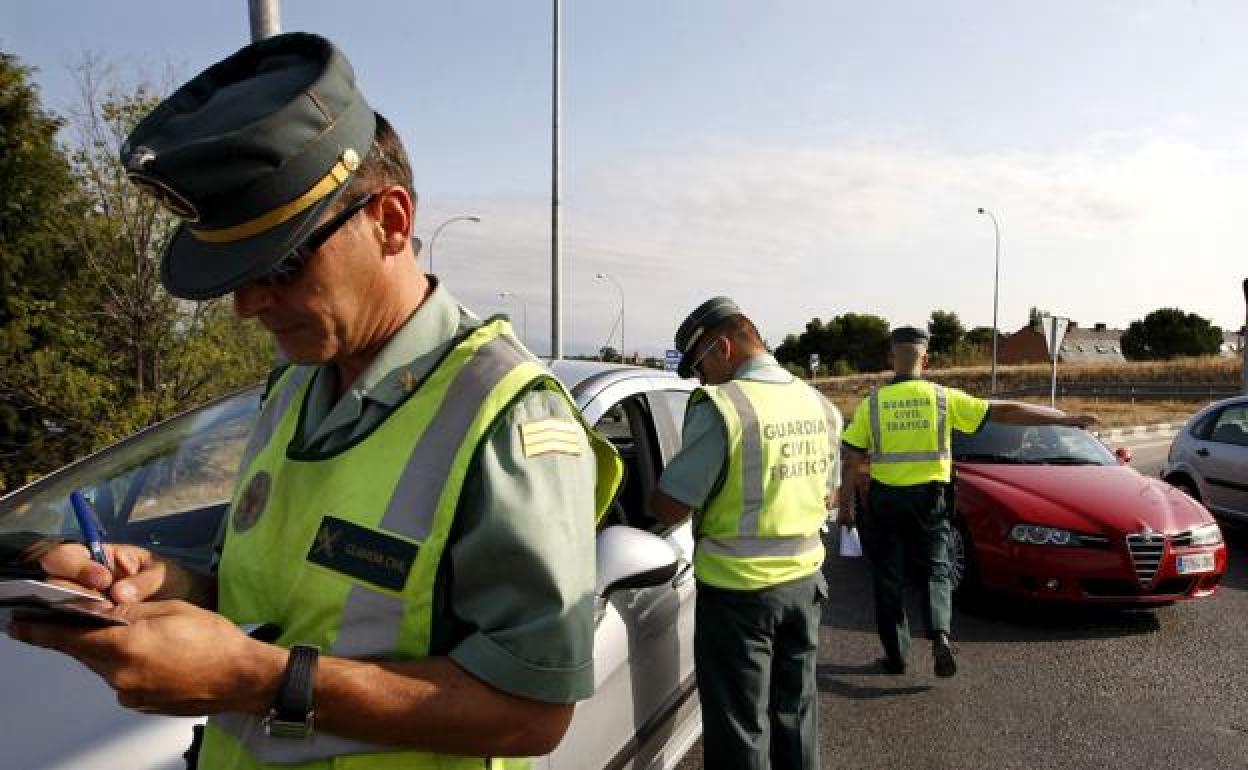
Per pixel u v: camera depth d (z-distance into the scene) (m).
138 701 0.81
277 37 1.01
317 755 0.94
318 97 0.91
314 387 1.10
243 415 2.62
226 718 1.02
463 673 0.91
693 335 2.66
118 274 7.11
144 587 1.04
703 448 2.38
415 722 0.89
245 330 7.63
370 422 0.99
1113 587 4.86
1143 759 3.42
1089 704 3.93
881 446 4.12
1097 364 47.44
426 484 0.94
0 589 0.75
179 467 2.43
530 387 0.99
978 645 4.69
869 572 6.19
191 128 0.91
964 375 45.16
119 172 6.87
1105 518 4.91
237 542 1.05
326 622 0.94
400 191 1.00
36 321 7.03
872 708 3.86
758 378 2.56
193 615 0.84
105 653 0.78
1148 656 4.54
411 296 1.04
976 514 5.20
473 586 0.94
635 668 2.30
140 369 7.17
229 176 0.87
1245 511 7.11
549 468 0.98
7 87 7.68
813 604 2.55
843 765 3.33
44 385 6.78
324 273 0.94
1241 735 3.63
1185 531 4.92
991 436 6.05
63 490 2.40
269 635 0.96
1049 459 5.85
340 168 0.92
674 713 2.59
